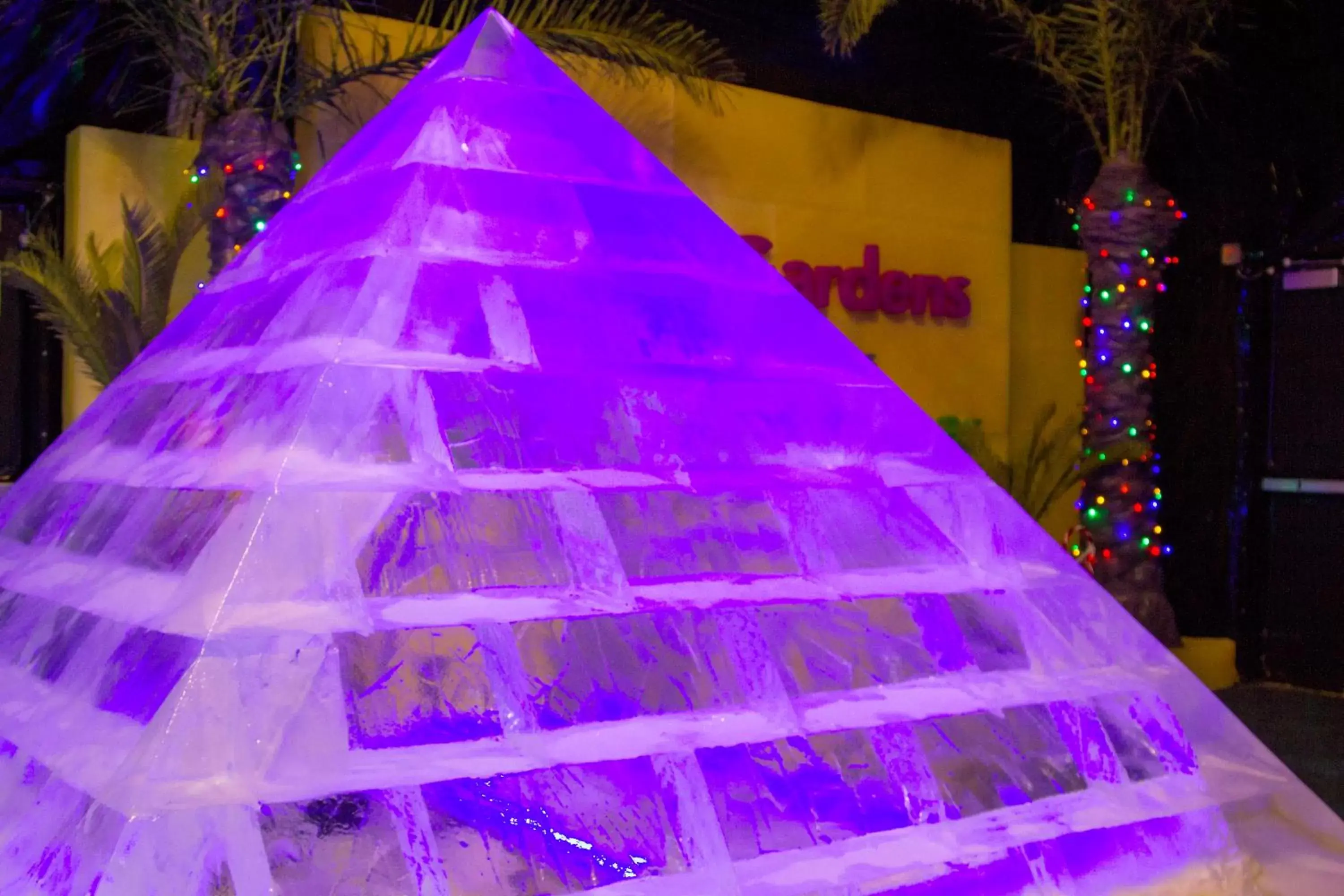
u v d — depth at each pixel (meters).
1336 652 8.24
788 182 7.79
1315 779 5.63
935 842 2.10
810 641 2.22
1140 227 7.81
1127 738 2.45
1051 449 8.07
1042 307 9.33
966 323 8.62
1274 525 8.64
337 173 2.77
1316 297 8.38
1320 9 8.09
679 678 2.09
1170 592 8.99
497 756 1.86
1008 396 8.89
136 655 1.89
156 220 5.79
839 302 7.98
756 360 2.49
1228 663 8.58
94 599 2.14
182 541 2.03
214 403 2.33
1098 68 7.87
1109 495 7.84
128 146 5.86
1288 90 8.36
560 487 2.11
